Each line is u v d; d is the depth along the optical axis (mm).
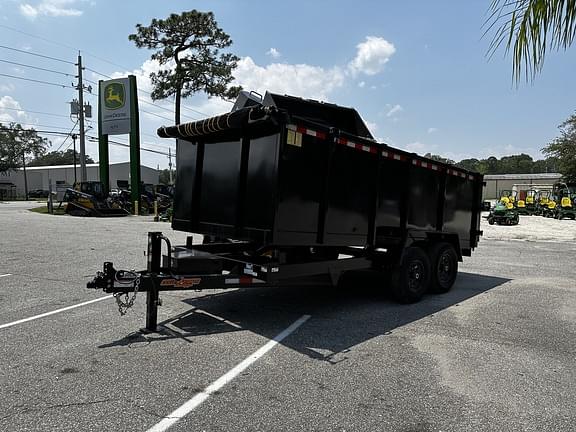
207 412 3367
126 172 93562
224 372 4109
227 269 5633
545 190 44406
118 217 26641
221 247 6742
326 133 5645
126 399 3531
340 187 5922
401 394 3756
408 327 5707
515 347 4992
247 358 4469
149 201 32062
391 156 6742
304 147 5387
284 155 5152
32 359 4305
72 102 38844
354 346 4922
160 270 5277
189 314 6000
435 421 3324
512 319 6168
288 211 5258
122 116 29641
